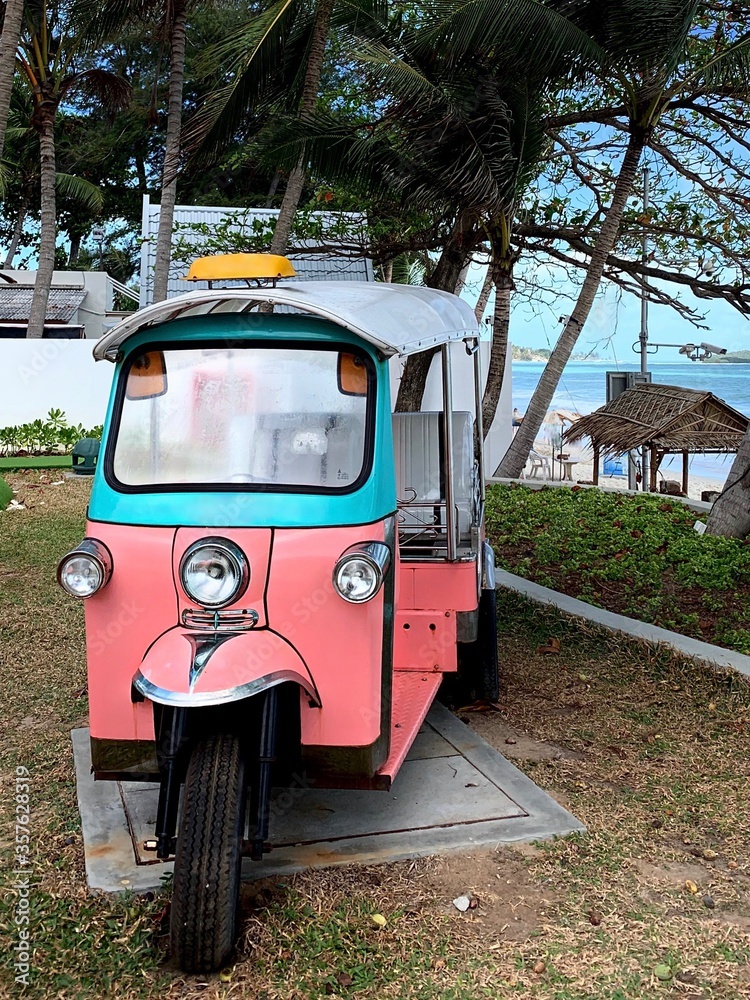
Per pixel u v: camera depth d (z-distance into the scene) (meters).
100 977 3.53
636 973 3.59
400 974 3.57
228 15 25.41
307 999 3.43
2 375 18.44
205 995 3.45
